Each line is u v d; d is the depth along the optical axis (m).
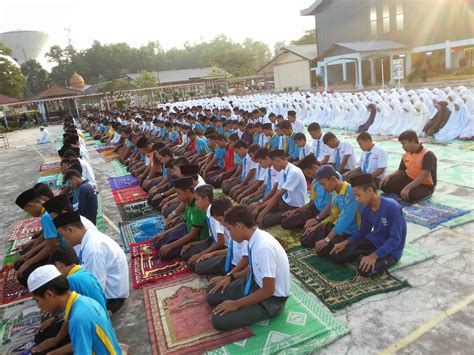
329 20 34.88
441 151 8.38
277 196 5.32
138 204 7.34
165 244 5.09
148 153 8.38
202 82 44.62
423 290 3.63
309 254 4.57
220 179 7.63
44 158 15.32
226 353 3.10
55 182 10.55
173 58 79.69
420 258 4.13
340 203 4.33
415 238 4.62
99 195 8.42
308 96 18.03
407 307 3.43
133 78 51.72
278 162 5.26
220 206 3.70
